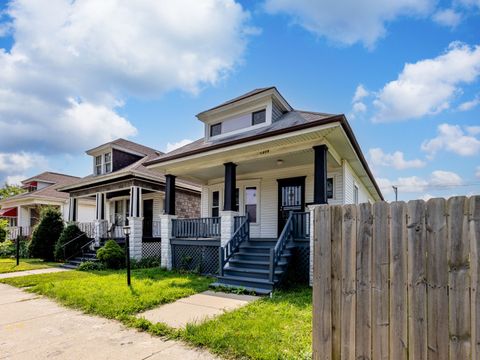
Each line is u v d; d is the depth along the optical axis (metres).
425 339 1.88
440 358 1.81
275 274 6.53
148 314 4.64
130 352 3.29
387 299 2.05
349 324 2.21
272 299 5.50
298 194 9.82
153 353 3.26
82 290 6.19
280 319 4.19
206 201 12.45
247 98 9.28
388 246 2.08
